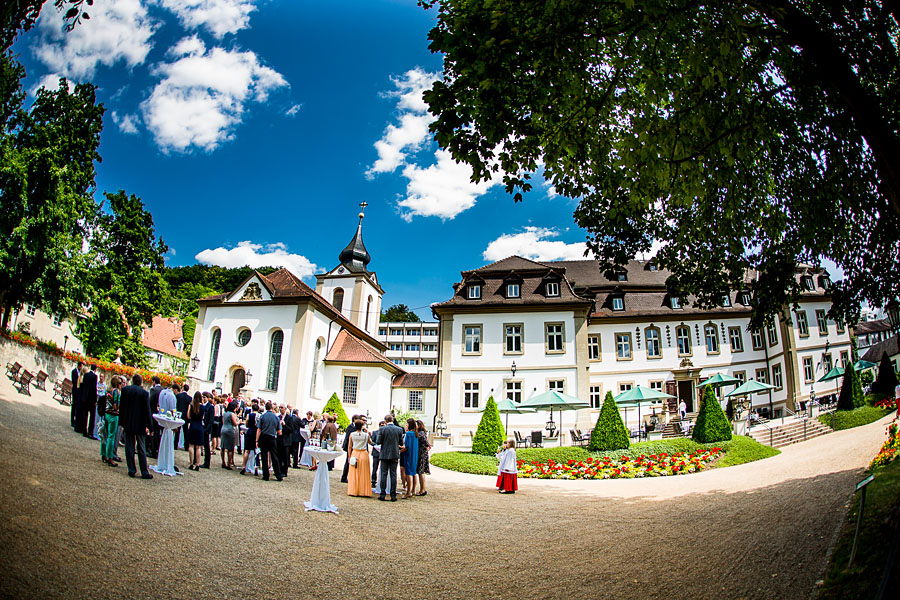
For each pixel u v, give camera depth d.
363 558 7.39
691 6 6.54
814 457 17.69
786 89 8.14
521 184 8.34
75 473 9.19
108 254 31.86
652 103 8.47
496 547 8.55
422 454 14.15
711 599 5.95
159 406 12.12
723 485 14.66
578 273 41.97
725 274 11.57
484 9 6.72
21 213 26.94
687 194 8.53
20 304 28.58
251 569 6.35
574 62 7.11
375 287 54.50
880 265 9.44
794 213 9.46
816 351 35.00
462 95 7.48
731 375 36.34
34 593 4.68
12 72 25.06
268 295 35.19
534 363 33.00
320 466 10.20
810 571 6.27
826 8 7.11
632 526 9.98
